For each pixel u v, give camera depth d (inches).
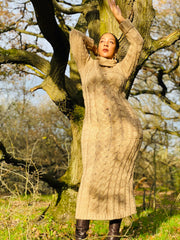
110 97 100.4
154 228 214.1
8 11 340.5
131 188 101.1
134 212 99.3
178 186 506.0
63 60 219.8
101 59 108.3
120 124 98.9
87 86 102.9
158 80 467.2
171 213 284.4
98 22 252.7
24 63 248.1
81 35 104.9
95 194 94.9
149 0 205.6
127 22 105.0
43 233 183.8
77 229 98.4
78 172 252.4
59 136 554.3
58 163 523.5
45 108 563.8
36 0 150.7
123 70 106.2
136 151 101.2
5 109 534.3
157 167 552.4
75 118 257.0
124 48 183.8
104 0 202.1
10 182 321.4
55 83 236.1
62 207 242.4
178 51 432.8
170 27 441.1
